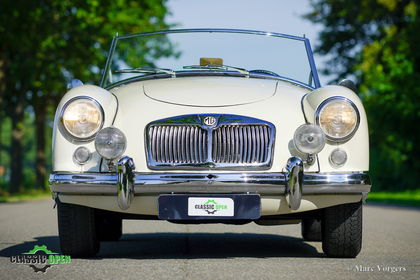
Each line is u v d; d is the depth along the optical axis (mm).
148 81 6562
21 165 34688
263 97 6078
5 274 5262
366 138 5953
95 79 29656
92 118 5891
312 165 5875
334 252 6223
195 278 5008
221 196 5727
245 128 5879
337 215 6078
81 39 26844
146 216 6316
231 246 7473
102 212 6301
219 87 6203
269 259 6090
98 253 6750
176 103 6000
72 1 25203
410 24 33875
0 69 27172
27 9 23703
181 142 5855
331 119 5879
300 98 6164
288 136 5906
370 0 39094
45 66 28969
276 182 5738
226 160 5844
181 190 5734
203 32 7285
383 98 32312
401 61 32719
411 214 13461
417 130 32812
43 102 35438
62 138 5910
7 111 35969
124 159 5742
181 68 7129
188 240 8109
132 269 5445
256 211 5742
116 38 7430
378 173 38375
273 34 7246
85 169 5867
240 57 7137
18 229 9555
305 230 7930
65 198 5914
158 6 28500
